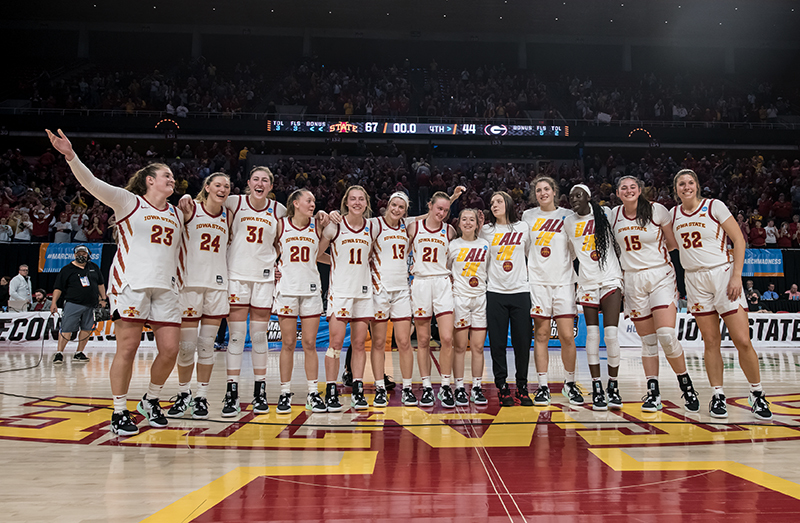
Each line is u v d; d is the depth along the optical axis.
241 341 4.15
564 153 20.41
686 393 4.18
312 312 4.27
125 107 19.72
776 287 13.14
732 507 2.10
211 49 25.19
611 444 3.13
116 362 3.46
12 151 17.25
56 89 20.08
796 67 25.84
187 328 3.93
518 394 4.55
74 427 3.61
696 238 4.10
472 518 2.00
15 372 6.65
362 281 4.39
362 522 1.97
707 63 26.30
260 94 23.06
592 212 4.51
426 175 17.73
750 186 18.16
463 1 22.17
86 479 2.49
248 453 2.96
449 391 4.51
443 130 19.19
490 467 2.67
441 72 25.69
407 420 3.87
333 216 4.25
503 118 20.20
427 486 2.38
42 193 15.80
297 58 24.25
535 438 3.29
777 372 6.77
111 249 12.52
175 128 18.48
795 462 2.73
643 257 4.29
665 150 20.38
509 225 4.75
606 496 2.24
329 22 23.88
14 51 24.25
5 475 2.55
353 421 3.84
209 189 3.98
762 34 24.70
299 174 17.22
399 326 4.55
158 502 2.18
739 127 20.95
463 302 4.63
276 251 4.45
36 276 12.45
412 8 22.73
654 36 25.22
